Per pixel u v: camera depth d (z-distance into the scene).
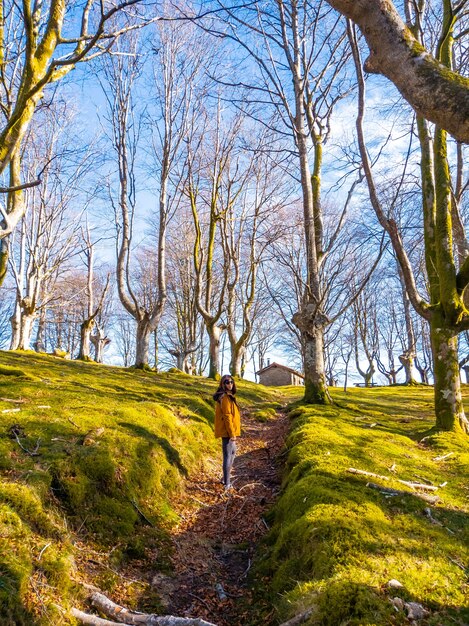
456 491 5.67
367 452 6.93
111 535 4.65
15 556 3.51
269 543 4.94
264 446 9.52
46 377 11.12
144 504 5.43
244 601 4.04
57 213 23.05
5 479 4.52
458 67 9.64
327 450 6.77
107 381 12.88
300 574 3.85
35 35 4.87
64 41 5.13
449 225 9.21
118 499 5.14
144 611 3.80
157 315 19.58
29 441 5.41
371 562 3.61
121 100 19.00
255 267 22.86
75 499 4.76
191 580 4.40
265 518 5.62
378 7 2.46
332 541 3.91
